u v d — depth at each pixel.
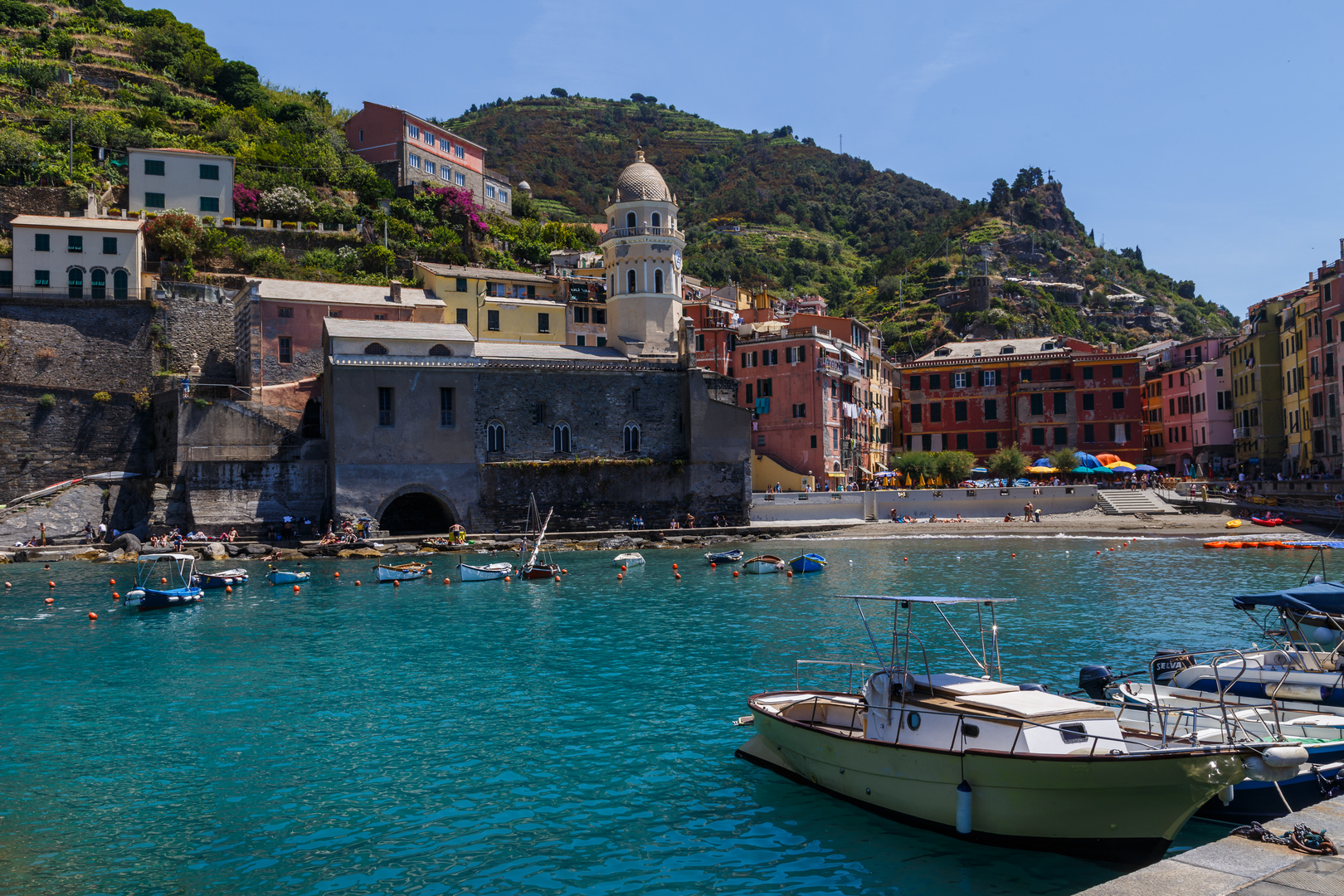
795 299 152.62
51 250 81.62
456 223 121.81
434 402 74.00
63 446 75.19
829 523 81.62
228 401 74.25
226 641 37.03
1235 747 15.71
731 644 34.88
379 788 19.95
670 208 89.56
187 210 98.69
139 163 96.94
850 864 15.98
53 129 102.06
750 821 17.88
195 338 85.56
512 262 122.75
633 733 23.66
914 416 110.19
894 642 19.44
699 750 22.14
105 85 122.44
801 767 19.66
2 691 29.08
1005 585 48.47
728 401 87.56
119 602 47.84
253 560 64.56
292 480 71.81
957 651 32.41
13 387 73.75
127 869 16.11
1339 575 48.72
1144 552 62.84
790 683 28.62
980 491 84.00
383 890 15.30
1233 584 47.12
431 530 77.19
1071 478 98.88
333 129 130.50
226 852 16.83
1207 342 105.56
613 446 80.25
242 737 23.86
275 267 95.81
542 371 77.44
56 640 37.81
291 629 39.62
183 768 21.45
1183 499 83.19
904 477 97.31
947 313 184.62
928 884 15.19
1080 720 16.61
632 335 88.00
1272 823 13.12
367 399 71.88
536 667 31.50
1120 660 30.20
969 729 16.77
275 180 108.19
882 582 50.44
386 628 39.50
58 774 21.12
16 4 130.75
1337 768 17.42
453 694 27.91
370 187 115.50
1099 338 195.62
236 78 135.38
